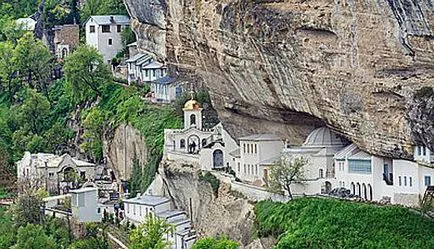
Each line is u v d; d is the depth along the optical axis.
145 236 158.25
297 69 140.25
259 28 141.75
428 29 123.19
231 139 167.12
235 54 148.88
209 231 160.38
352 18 131.50
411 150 133.38
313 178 149.50
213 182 162.75
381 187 140.62
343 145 149.75
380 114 133.50
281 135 157.12
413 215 133.75
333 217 137.88
